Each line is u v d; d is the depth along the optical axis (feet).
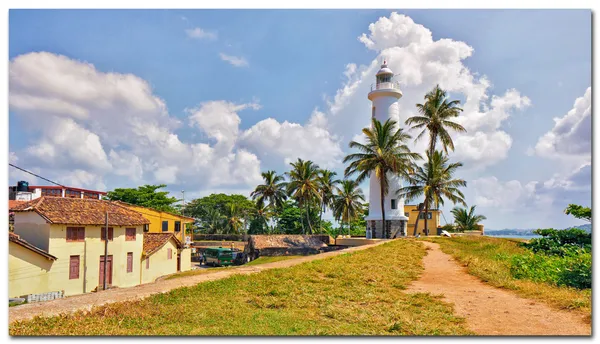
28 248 73.92
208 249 164.55
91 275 86.07
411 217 199.62
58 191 167.22
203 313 35.58
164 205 211.82
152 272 108.06
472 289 49.39
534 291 45.75
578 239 87.10
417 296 44.39
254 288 46.11
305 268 59.98
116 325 31.58
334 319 34.88
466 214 200.44
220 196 257.34
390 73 153.28
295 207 253.24
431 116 143.02
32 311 34.91
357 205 198.59
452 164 142.20
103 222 88.02
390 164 133.80
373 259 72.23
